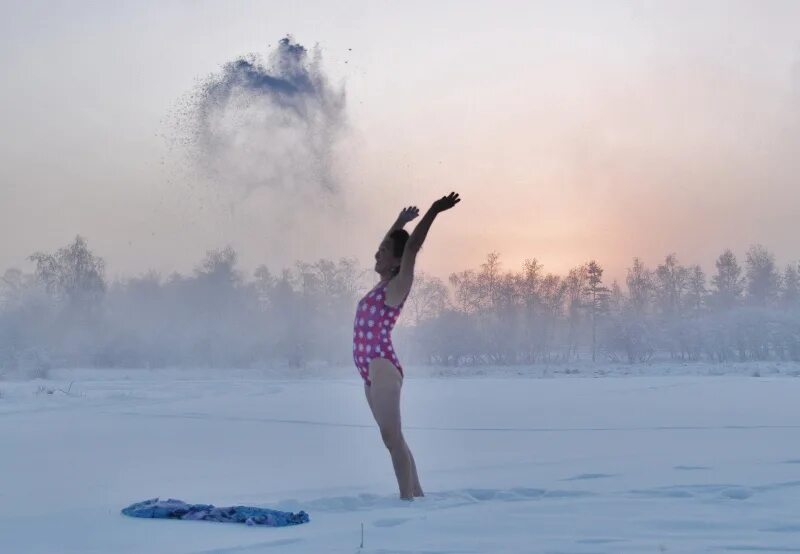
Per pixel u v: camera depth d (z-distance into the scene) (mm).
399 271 5742
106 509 5191
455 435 10398
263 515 4562
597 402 17078
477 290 80125
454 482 6285
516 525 4285
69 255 66312
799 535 3947
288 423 12703
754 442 8984
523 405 16391
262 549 3799
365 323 5746
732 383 26578
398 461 5484
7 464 7824
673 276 92688
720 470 6586
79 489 6270
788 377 34219
